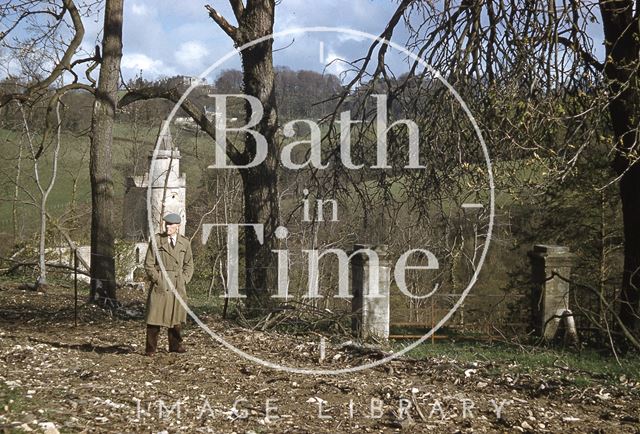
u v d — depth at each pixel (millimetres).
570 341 14617
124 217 36188
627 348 13422
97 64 18844
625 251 15547
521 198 11844
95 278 18188
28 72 22969
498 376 10078
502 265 24969
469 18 12398
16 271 25984
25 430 6195
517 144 11297
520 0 12297
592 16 12281
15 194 28266
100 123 18453
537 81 11727
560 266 14977
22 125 26078
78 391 8234
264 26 16797
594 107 11750
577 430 7531
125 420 7051
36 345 11398
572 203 23078
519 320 19078
